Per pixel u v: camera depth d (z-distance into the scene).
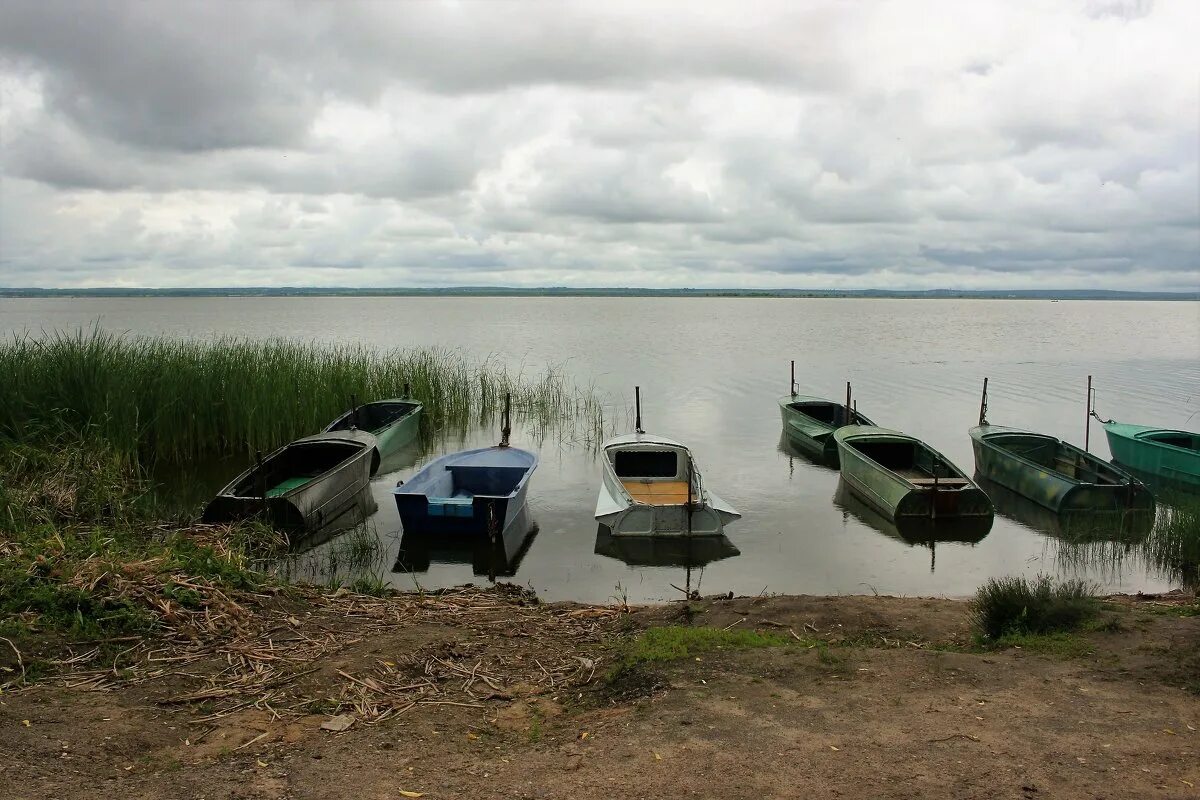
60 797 4.73
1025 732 5.54
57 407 17.09
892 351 55.00
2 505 12.32
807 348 57.28
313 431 21.89
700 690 6.35
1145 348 58.97
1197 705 5.91
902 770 5.05
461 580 12.63
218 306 170.88
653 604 10.70
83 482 13.99
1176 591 11.20
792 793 4.80
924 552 14.25
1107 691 6.21
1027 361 47.75
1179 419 27.97
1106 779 4.90
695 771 5.07
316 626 8.12
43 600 7.55
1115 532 15.41
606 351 53.53
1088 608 8.05
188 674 6.74
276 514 14.01
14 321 87.81
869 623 8.64
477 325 87.12
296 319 98.62
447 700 6.50
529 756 5.45
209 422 19.89
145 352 22.78
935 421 27.30
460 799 4.82
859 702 6.08
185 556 9.24
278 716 6.06
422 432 24.84
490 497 14.12
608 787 4.92
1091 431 25.83
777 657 7.09
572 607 10.17
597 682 6.92
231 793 4.87
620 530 14.55
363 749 5.54
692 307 183.50
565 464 21.02
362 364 27.27
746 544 14.64
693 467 16.97
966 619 8.80
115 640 7.24
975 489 15.61
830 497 18.05
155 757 5.37
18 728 5.55
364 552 13.91
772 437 24.89
